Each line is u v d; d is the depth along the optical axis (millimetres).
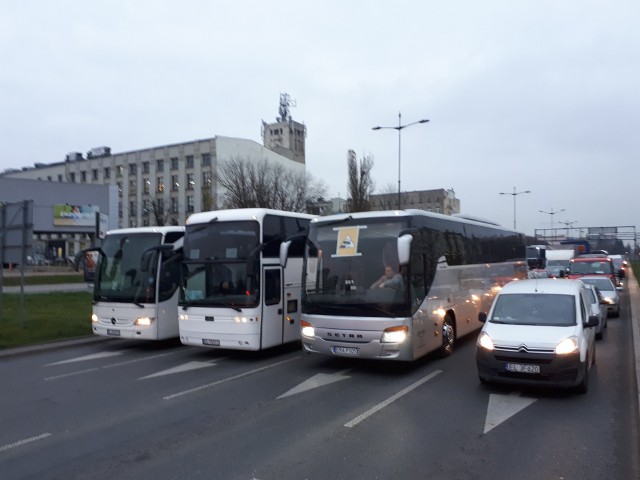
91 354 12906
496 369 8320
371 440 6328
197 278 12062
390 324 9672
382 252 10047
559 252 39531
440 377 9781
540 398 8195
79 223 54625
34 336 14164
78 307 20688
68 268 55094
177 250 13805
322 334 10242
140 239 13750
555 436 6445
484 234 15742
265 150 70250
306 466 5531
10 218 15648
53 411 7801
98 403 8242
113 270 13828
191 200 78250
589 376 9711
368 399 8273
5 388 9320
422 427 6820
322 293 10367
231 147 66250
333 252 10430
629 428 6750
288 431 6703
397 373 10180
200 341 11906
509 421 7059
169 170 80312
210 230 12102
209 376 10203
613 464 5574
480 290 14859
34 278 38719
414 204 94625
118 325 13453
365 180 35469
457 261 12859
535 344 8109
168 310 13508
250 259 11305
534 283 10148
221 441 6355
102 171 87625
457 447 6078
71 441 6453
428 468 5465
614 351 12398
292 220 13016
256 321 11484
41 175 95438
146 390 9094
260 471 5410
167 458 5824
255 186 41281
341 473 5340
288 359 11922
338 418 7258
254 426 6934
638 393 7500
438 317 11234
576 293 9500
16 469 5582
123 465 5645
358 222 10422
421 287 10320
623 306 22906
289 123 112562
